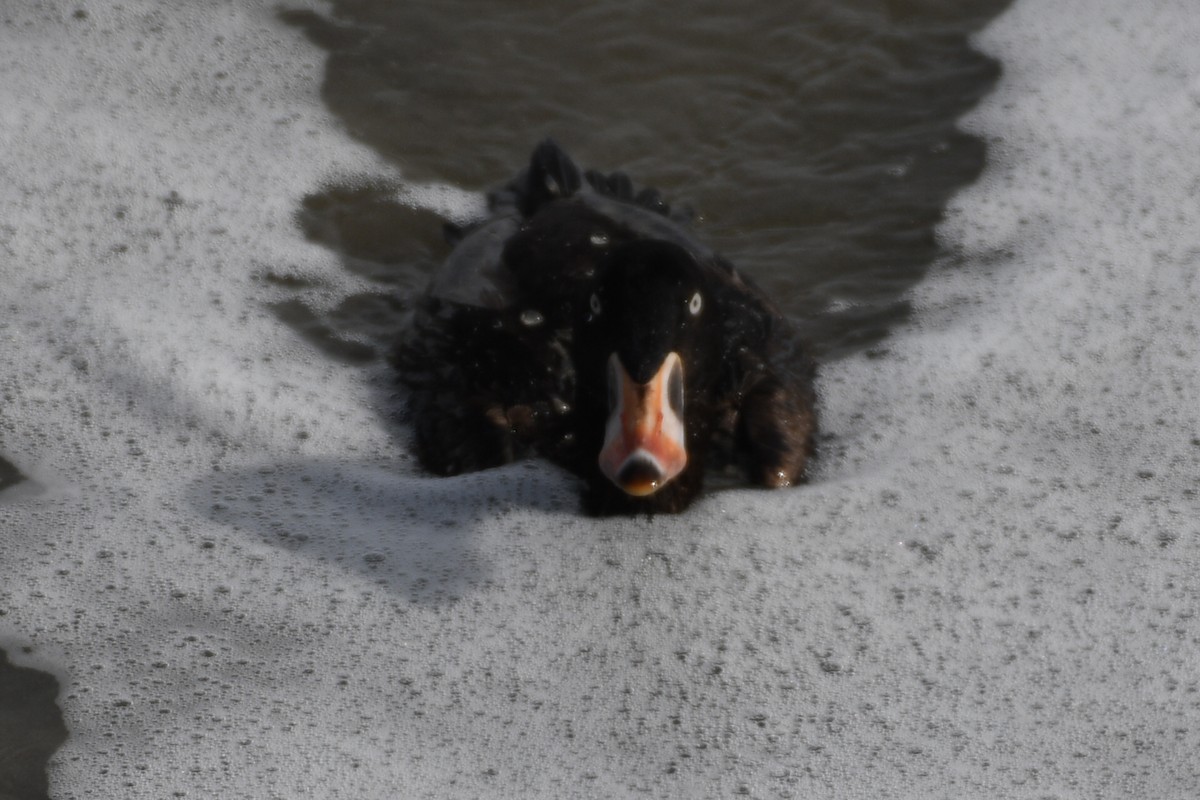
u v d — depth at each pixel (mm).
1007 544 8156
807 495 8562
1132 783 6699
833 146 11539
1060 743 6922
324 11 12695
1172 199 10852
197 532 8281
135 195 10961
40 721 7035
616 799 6691
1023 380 9430
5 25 12445
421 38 12445
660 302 7723
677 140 11609
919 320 10008
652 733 7051
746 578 7969
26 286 10125
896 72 12141
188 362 9555
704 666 7418
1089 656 7410
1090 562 8023
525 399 8883
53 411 9172
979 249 10586
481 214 11039
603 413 8383
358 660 7445
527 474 8797
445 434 8922
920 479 8664
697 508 8508
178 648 7480
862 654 7457
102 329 9766
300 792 6691
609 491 8422
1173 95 11805
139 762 6820
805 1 12734
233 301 10195
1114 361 9539
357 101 11906
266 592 7863
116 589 7855
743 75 12109
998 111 11734
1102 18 12570
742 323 9008
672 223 9930
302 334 9992
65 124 11516
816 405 9289
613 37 12422
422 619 7711
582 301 8234
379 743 6973
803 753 6910
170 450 8953
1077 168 11195
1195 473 8680
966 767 6805
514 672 7398
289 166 11336
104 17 12570
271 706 7160
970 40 12406
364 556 8141
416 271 10625
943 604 7762
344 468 8891
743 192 11141
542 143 10602
